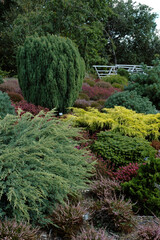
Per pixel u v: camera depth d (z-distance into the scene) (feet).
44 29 46.88
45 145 9.05
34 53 20.65
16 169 8.09
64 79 20.94
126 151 12.93
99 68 66.33
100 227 8.36
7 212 7.65
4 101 13.74
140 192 9.14
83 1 48.37
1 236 6.57
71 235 7.52
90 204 9.52
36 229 7.80
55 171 9.03
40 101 21.70
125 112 18.34
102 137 14.97
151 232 7.48
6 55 59.26
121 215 8.27
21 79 21.98
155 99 27.04
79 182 9.48
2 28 58.54
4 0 57.47
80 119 17.29
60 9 45.73
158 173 9.53
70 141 10.80
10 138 9.93
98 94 37.50
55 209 8.25
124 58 91.15
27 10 51.96
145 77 29.30
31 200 7.86
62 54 21.04
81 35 47.73
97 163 11.21
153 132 17.42
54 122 11.03
